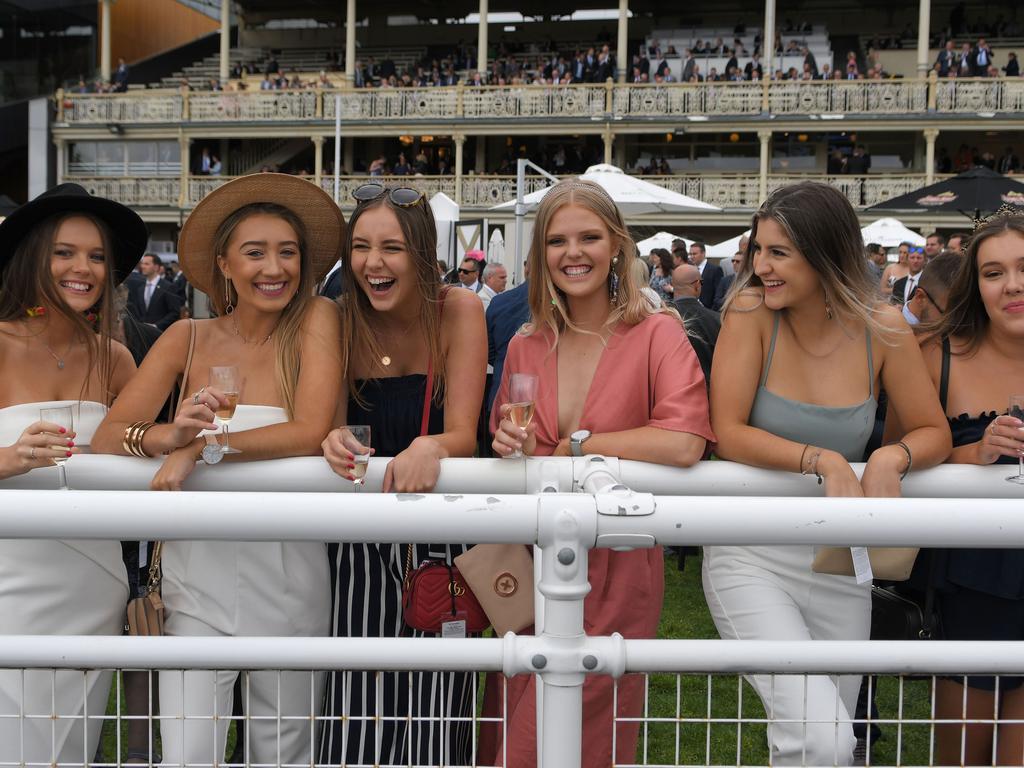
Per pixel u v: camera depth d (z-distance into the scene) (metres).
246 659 1.39
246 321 2.26
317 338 2.22
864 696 2.90
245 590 2.05
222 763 1.73
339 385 2.21
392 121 27.91
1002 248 2.23
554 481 1.77
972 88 25.08
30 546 2.04
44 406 2.18
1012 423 1.99
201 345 2.26
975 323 2.36
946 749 2.18
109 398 2.38
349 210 28.09
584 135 29.20
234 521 1.35
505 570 2.01
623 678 1.93
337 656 1.37
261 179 2.21
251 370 2.23
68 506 1.33
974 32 30.09
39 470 1.77
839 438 2.18
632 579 2.08
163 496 1.35
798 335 2.21
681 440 2.03
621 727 1.94
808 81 25.86
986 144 27.17
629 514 1.35
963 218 24.25
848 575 2.06
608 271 2.23
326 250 2.38
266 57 34.84
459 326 2.35
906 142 27.27
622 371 2.21
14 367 2.23
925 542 1.37
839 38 31.56
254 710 1.97
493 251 14.94
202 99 28.88
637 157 28.47
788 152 27.59
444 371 2.35
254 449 1.99
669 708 3.01
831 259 2.11
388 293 2.27
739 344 2.18
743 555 2.20
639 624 2.10
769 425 2.20
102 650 1.38
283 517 1.35
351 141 30.11
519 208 12.11
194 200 29.09
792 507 1.36
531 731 1.89
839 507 1.37
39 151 29.56
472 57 32.06
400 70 33.38
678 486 1.82
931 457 2.00
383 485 1.80
